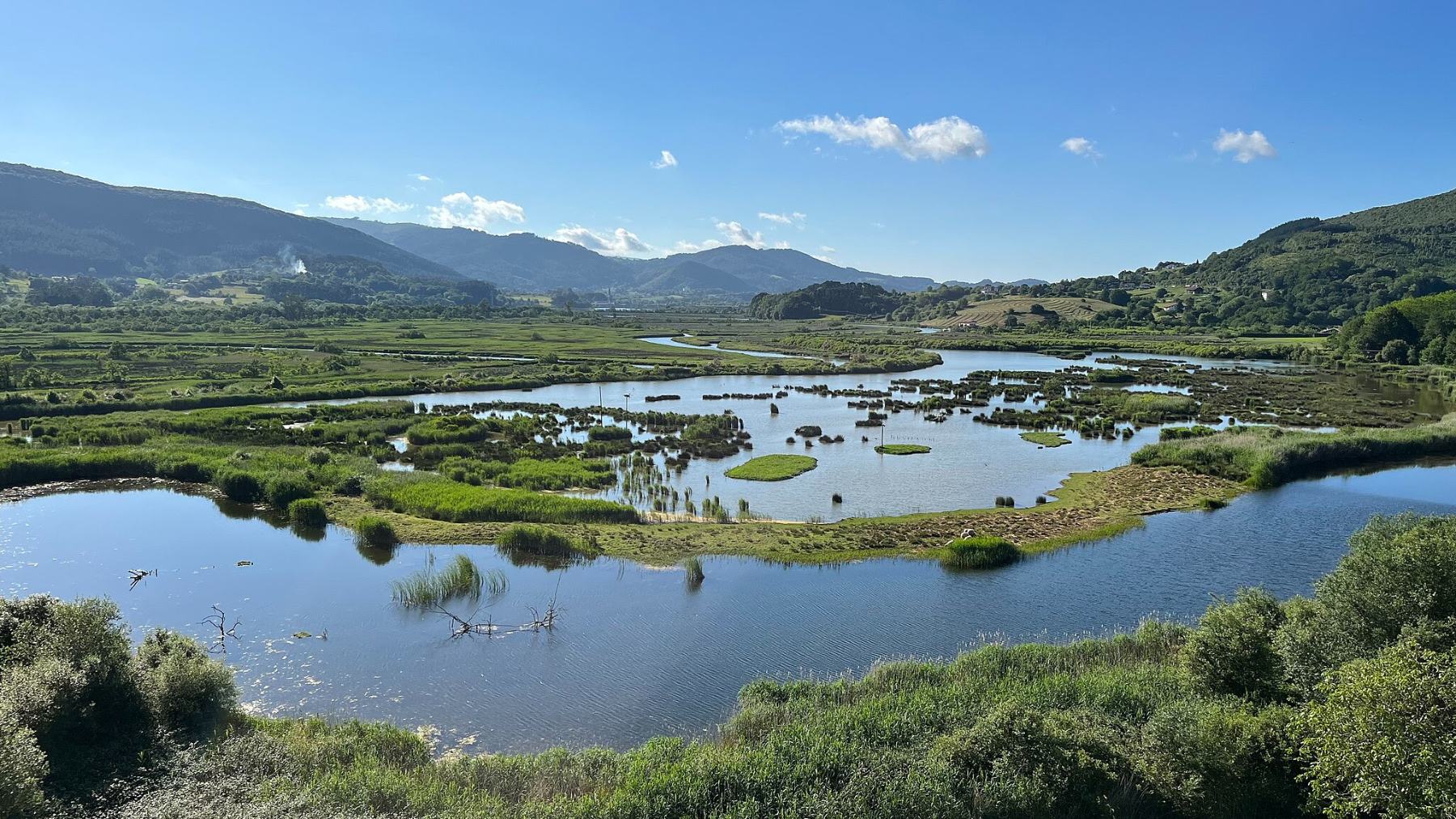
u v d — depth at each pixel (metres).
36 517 54.56
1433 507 57.38
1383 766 16.22
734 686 31.67
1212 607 28.81
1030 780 20.34
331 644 35.03
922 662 32.25
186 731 24.22
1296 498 59.84
